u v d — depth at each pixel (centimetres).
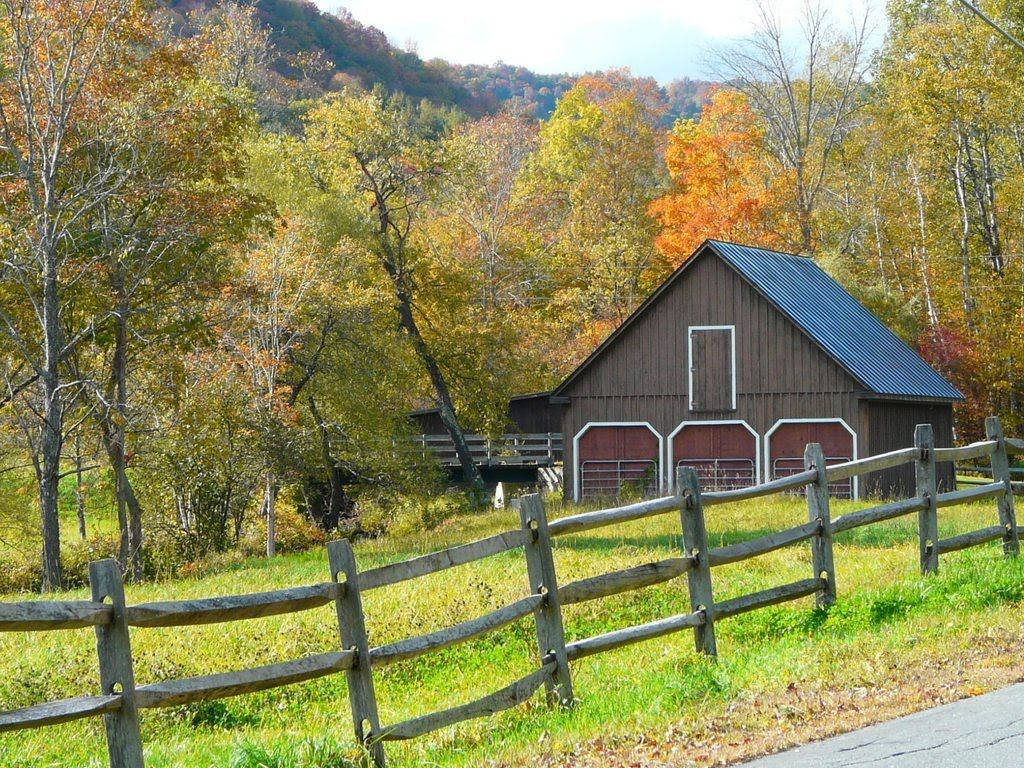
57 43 2906
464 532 2692
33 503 4009
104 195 2872
